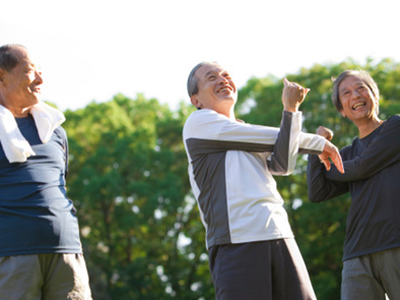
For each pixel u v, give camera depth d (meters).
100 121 25.53
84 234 23.41
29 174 2.69
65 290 2.69
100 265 21.48
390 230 3.18
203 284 21.55
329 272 18.53
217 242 2.68
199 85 3.04
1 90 2.81
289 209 19.98
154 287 22.22
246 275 2.58
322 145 2.81
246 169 2.73
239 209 2.65
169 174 23.08
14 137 2.68
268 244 2.61
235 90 3.08
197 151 2.82
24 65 2.78
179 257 22.95
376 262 3.25
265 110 21.56
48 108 2.88
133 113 27.91
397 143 3.24
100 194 22.14
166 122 25.53
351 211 3.38
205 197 2.78
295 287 2.61
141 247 23.16
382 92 20.14
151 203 21.88
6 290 2.55
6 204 2.62
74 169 24.41
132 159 23.22
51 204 2.69
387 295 3.29
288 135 2.67
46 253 2.63
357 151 3.52
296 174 19.98
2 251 2.58
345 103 3.55
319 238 19.36
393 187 3.22
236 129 2.76
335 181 3.58
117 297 20.67
